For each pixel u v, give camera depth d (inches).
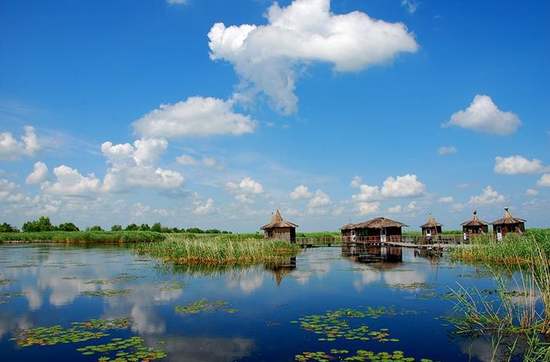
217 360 474.6
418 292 883.4
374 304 768.9
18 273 1272.1
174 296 868.6
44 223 4827.8
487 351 496.1
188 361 472.1
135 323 644.1
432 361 463.8
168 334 583.2
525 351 493.7
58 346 526.6
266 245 1851.6
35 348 518.3
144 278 1139.9
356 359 466.9
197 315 695.1
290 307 753.6
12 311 735.1
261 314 698.2
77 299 840.9
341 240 3415.4
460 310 705.0
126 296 870.4
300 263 1540.4
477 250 1572.3
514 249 1322.6
